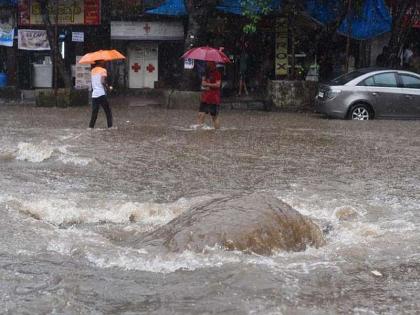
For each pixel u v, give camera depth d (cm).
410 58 2766
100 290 537
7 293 527
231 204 679
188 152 1334
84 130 1686
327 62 2756
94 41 2809
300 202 898
